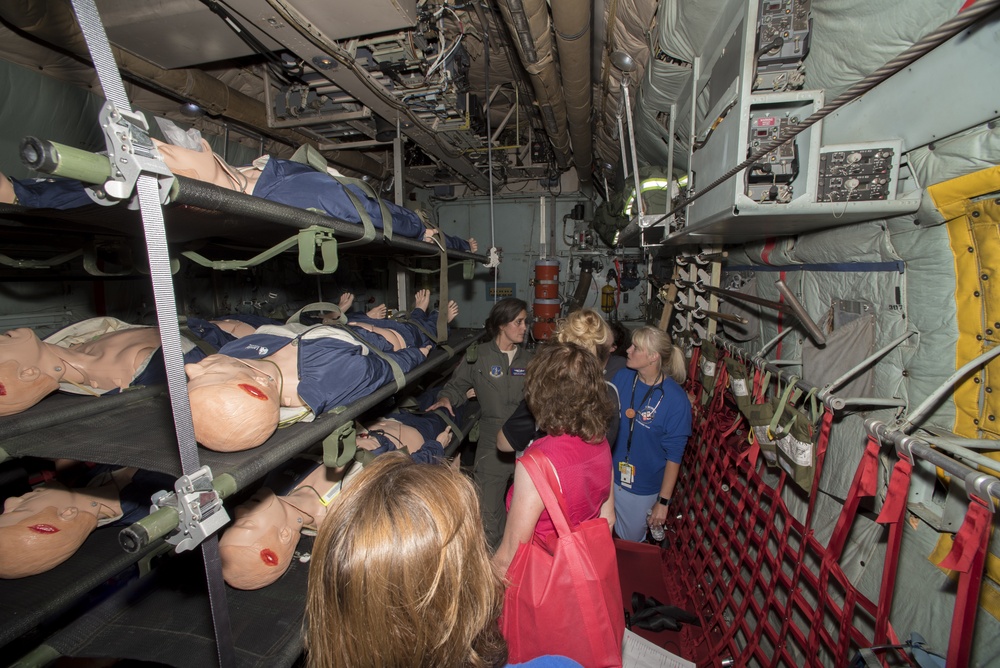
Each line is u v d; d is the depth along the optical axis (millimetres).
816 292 2213
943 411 1417
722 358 2973
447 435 2898
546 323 5492
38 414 1276
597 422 1362
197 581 1616
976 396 1308
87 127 2498
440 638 625
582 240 6855
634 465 2764
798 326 2332
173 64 2539
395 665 621
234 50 2418
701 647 2430
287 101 3207
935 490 1470
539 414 1409
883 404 1588
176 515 891
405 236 2217
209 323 1975
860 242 1780
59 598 1150
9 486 1635
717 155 1861
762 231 2201
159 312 838
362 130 3650
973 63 1159
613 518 1545
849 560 1824
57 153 687
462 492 713
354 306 5719
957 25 708
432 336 2920
